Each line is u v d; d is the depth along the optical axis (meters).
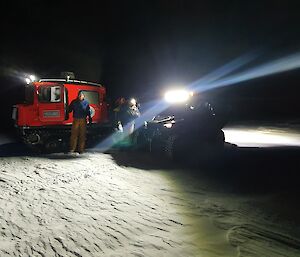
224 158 9.00
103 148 10.02
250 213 5.05
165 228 4.11
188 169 7.71
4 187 5.31
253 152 9.97
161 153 8.83
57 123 9.09
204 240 3.87
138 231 3.95
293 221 4.86
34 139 8.81
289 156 9.41
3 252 3.19
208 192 5.99
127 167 7.39
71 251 3.34
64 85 9.14
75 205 4.66
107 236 3.74
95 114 9.82
